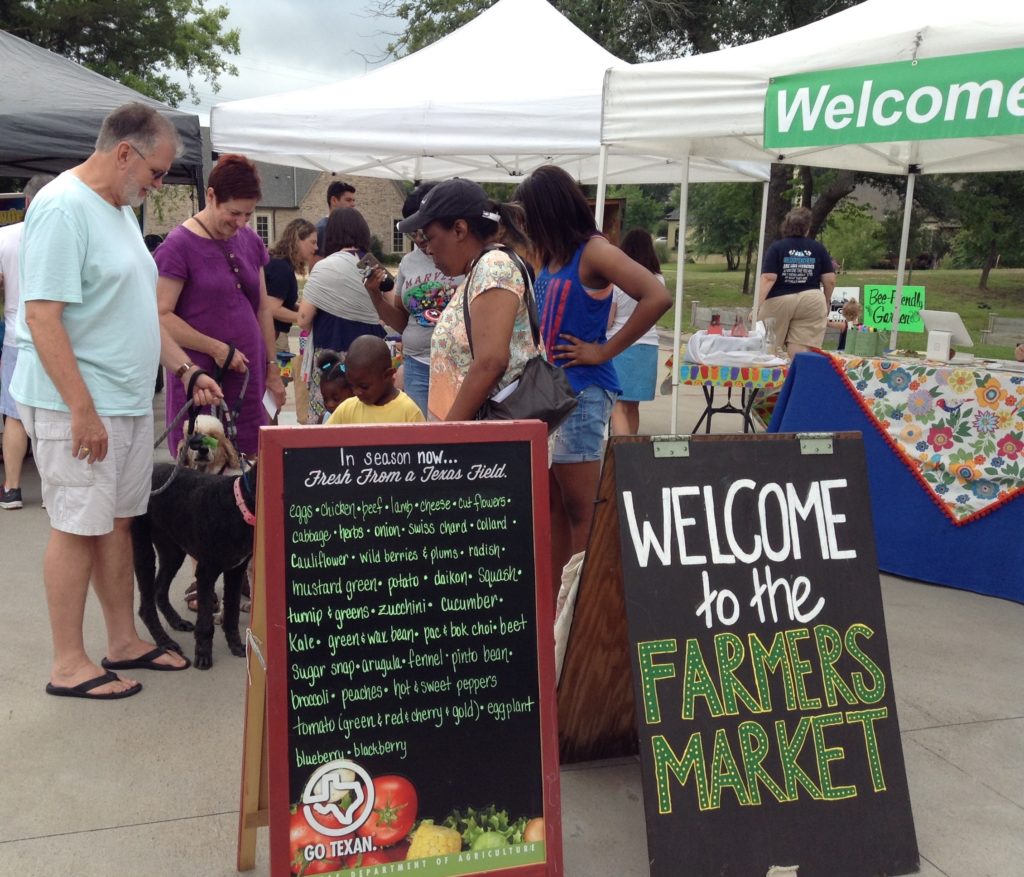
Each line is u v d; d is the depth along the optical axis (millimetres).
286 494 2008
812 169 21312
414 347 4398
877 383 4746
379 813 2047
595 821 2656
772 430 5219
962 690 3510
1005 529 4402
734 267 50719
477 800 2111
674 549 2346
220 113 6453
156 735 3023
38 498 5844
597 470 3451
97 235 2949
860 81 3605
